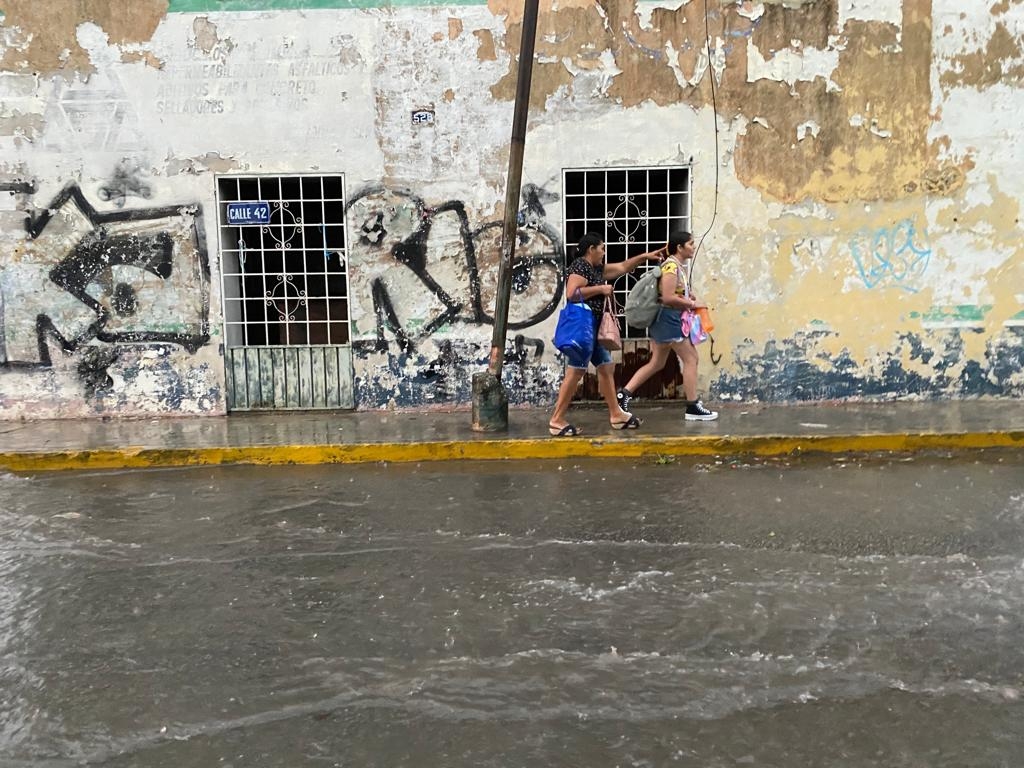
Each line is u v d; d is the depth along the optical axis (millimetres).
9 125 8492
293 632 3916
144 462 7270
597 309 7367
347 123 8508
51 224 8617
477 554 4891
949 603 4070
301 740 3045
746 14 8359
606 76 8422
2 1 8336
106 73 8453
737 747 2941
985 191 8578
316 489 6426
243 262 8797
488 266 8648
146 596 4383
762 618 3945
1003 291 8680
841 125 8492
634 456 7215
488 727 3096
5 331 8727
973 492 5965
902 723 3066
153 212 8594
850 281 8664
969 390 8789
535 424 7977
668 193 8656
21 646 3826
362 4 8383
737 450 7207
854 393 8789
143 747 3023
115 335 8742
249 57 8445
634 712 3172
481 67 8453
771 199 8570
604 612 4047
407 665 3574
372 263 8656
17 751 3018
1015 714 3109
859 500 5828
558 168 8516
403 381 8797
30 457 7215
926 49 8422
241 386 8844
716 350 8727
